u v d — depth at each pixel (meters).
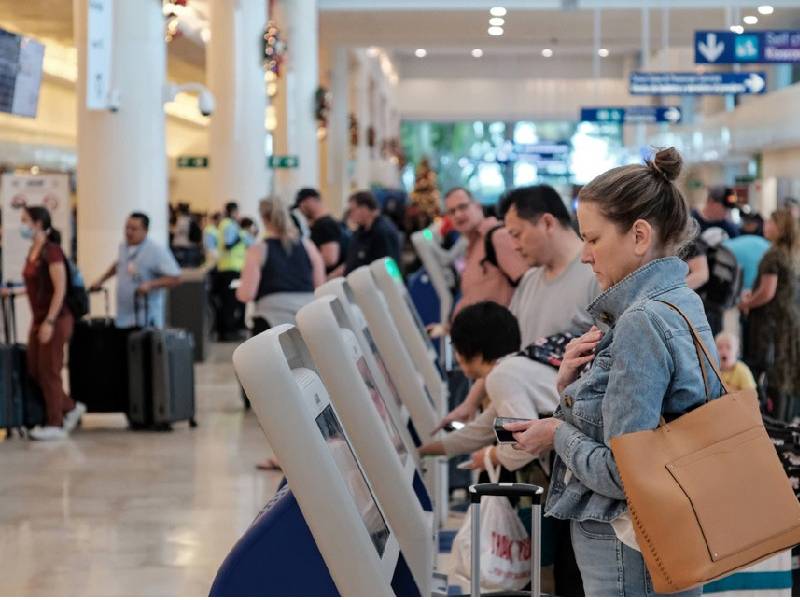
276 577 2.95
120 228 14.91
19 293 11.54
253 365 2.78
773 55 24.17
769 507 2.95
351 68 44.66
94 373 11.59
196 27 27.62
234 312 21.45
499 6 28.09
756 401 3.06
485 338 5.33
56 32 24.89
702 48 24.23
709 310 10.48
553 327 5.26
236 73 22.98
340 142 39.81
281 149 28.09
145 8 14.85
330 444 2.93
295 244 10.29
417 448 5.04
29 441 11.07
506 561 4.66
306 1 28.02
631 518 2.97
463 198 8.41
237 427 11.91
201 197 47.94
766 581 4.60
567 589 4.63
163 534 7.76
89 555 7.25
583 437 3.16
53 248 11.00
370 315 5.08
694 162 42.53
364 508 3.06
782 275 10.09
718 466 2.95
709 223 14.43
